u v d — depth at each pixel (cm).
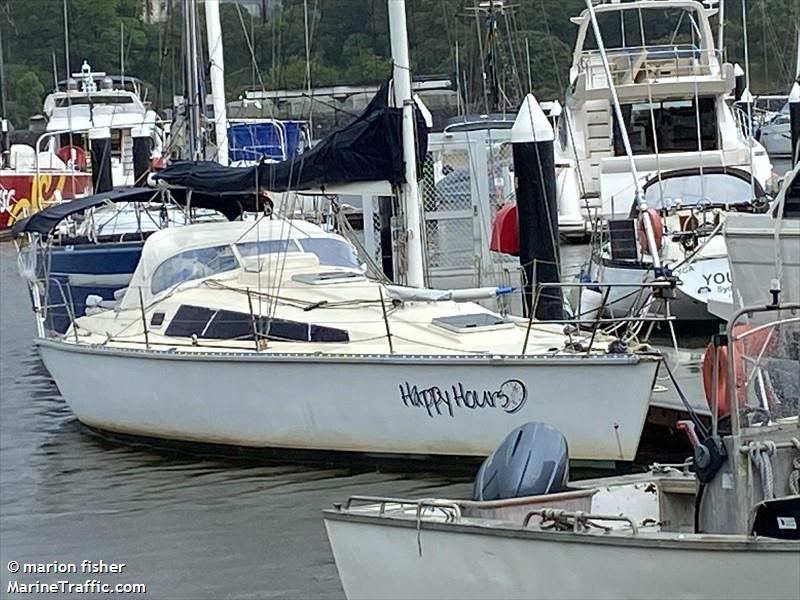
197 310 3947
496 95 6775
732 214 3556
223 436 3806
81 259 5300
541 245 4384
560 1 7769
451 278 5347
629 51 7062
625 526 2200
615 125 7031
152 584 2908
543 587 2012
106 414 4094
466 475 3488
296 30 5888
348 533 2231
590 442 3309
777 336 2075
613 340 3453
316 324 3719
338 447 3628
